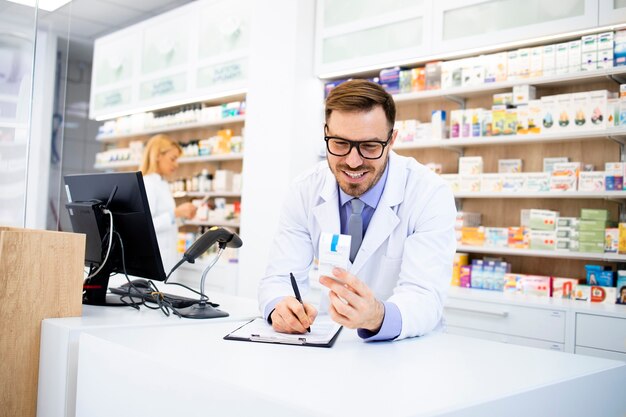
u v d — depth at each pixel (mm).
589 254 3014
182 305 1751
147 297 1802
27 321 1455
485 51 3504
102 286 1826
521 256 3541
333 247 1256
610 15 2932
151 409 1081
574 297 3102
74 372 1354
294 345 1290
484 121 3469
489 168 3674
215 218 5117
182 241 5191
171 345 1219
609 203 3207
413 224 1673
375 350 1266
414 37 3672
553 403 1038
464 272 3510
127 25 6688
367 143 1436
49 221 3105
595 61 3055
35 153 3053
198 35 5012
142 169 3969
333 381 969
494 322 3107
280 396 855
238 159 5258
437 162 3898
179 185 5465
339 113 1426
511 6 3289
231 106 4938
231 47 4680
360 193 1526
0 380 1414
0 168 2318
